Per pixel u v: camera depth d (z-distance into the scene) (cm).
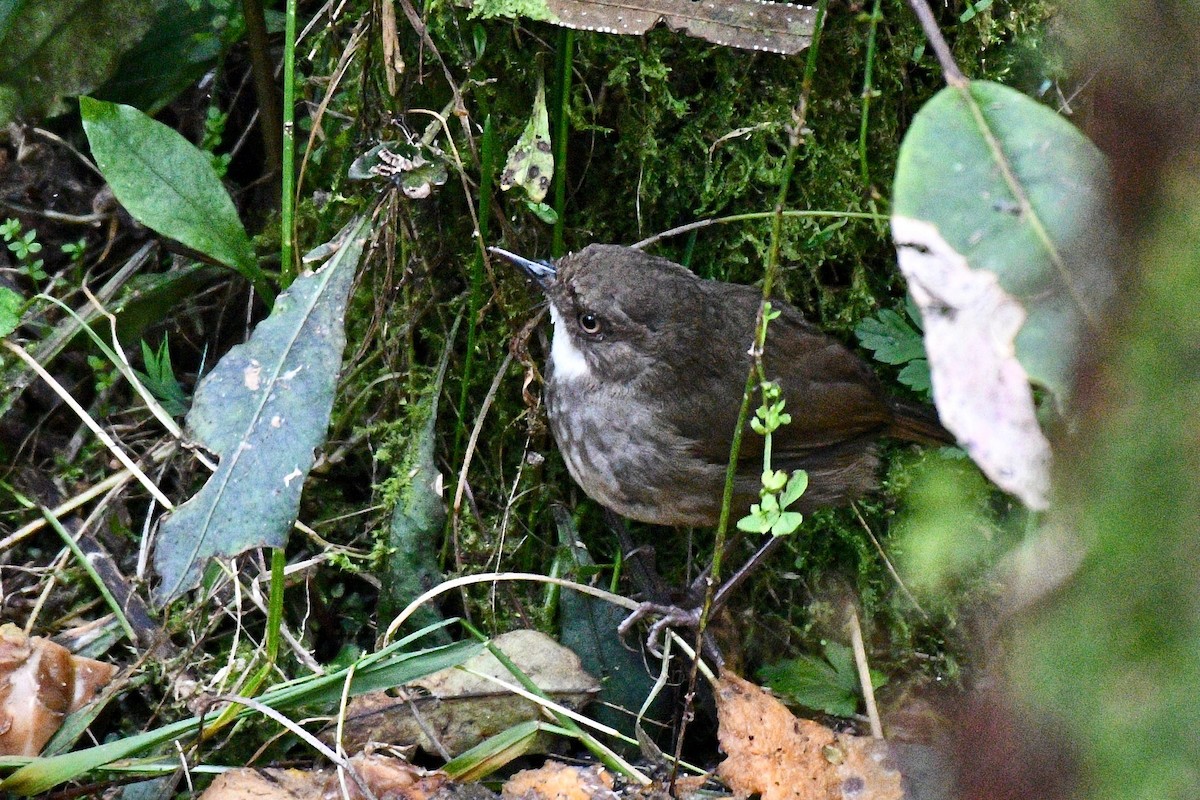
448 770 736
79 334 911
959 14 859
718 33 784
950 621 896
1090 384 375
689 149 870
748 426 834
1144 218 350
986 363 490
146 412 910
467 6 793
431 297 879
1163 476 344
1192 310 337
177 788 743
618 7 781
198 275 923
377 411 894
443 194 869
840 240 888
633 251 842
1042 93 870
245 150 985
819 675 863
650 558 896
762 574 924
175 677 789
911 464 923
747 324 849
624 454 845
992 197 502
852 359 859
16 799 684
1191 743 344
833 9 826
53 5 887
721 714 778
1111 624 355
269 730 763
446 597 880
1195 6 344
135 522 897
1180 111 345
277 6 944
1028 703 379
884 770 759
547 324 898
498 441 901
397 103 823
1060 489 394
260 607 820
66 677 771
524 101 848
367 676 734
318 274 793
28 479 891
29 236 884
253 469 743
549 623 880
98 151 793
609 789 730
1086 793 361
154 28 928
